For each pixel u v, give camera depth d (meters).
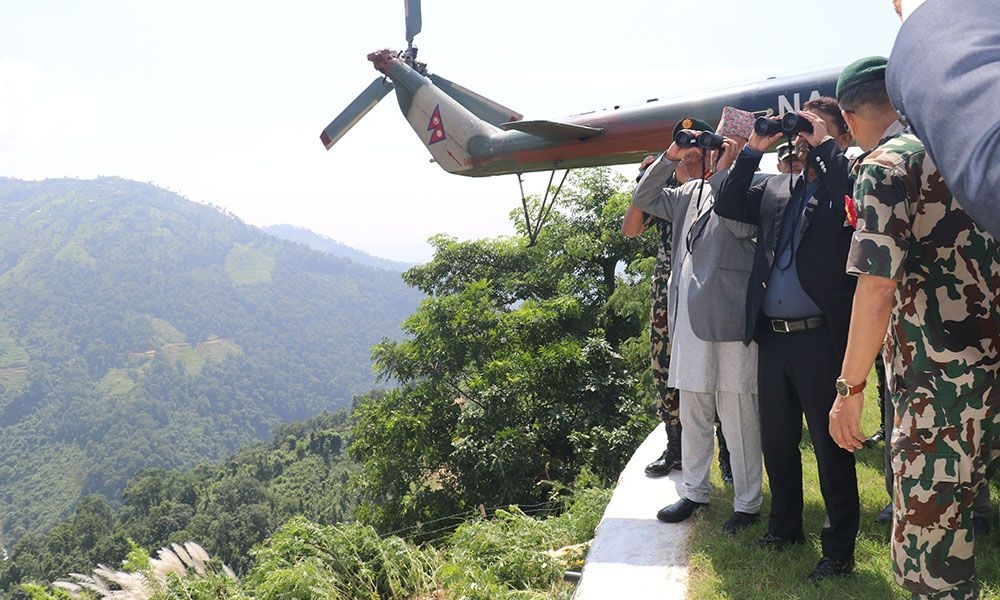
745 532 3.87
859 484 4.43
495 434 18.58
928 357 1.95
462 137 12.88
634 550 3.91
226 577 5.57
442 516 19.20
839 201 3.02
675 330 4.12
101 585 5.52
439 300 22.61
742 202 3.42
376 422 21.80
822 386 3.18
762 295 3.33
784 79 8.12
